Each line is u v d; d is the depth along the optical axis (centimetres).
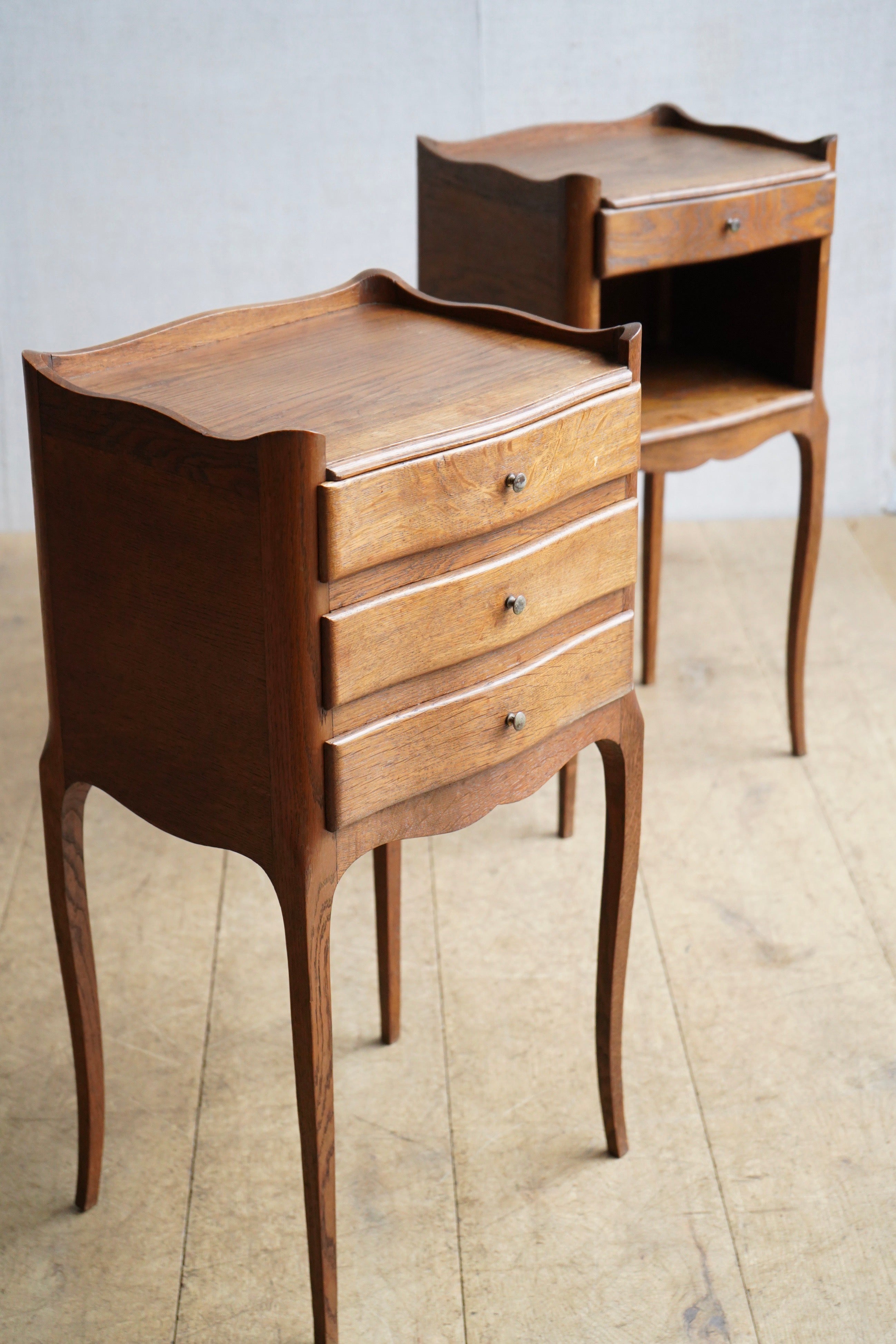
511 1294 142
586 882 210
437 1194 154
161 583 119
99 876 213
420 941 196
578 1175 157
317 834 117
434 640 119
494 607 122
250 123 305
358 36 300
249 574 112
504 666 126
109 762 131
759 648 280
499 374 132
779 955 192
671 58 308
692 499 342
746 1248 147
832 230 211
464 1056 175
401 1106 167
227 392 128
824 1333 137
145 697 125
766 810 227
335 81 303
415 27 300
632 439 132
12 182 304
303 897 118
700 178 199
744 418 211
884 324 329
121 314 318
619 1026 154
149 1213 152
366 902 206
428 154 214
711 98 312
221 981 189
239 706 117
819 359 220
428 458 113
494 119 310
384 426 117
